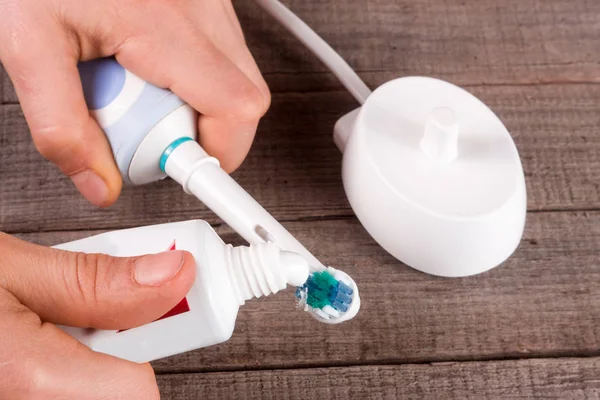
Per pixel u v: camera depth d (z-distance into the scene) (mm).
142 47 521
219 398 562
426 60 697
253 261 445
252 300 588
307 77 685
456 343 581
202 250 444
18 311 399
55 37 512
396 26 710
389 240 578
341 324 584
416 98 587
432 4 719
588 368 574
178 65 520
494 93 682
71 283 409
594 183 642
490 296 597
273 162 644
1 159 636
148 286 406
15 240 428
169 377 566
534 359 577
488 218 534
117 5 514
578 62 698
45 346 394
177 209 621
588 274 606
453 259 565
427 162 555
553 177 644
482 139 570
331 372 571
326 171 642
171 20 525
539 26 713
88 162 537
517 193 546
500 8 719
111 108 525
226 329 458
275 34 705
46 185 628
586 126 666
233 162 587
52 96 511
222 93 523
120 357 455
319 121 665
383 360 575
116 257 421
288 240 499
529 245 616
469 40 706
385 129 568
